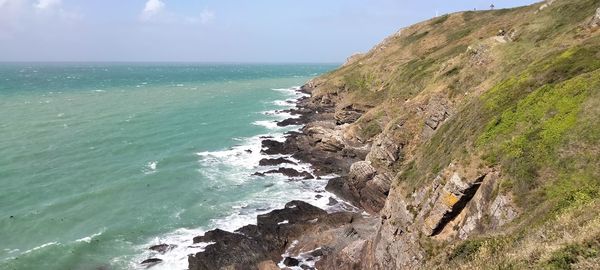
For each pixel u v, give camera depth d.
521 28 48.56
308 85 154.00
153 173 53.84
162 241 37.06
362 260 31.20
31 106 99.06
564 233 14.59
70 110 94.38
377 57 112.12
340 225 38.81
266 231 37.19
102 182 49.59
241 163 59.56
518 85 29.89
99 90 144.88
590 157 20.36
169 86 170.75
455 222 24.73
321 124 77.94
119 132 73.62
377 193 42.88
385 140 45.47
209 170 56.22
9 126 74.00
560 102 24.50
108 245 36.06
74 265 33.03
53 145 63.06
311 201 45.91
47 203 43.09
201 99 125.69
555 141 22.31
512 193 21.80
